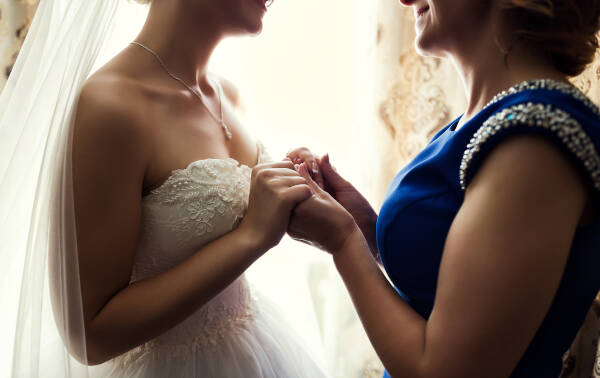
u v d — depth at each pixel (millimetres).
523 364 535
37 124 714
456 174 562
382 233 622
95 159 670
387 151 1545
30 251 672
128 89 752
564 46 526
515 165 446
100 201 673
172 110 810
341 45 1824
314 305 1664
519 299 436
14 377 648
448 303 473
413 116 1525
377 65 1538
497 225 448
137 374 792
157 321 691
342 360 1567
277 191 729
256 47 1825
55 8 742
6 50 1439
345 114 1839
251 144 1006
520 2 507
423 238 581
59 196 656
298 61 1836
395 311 566
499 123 463
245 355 844
